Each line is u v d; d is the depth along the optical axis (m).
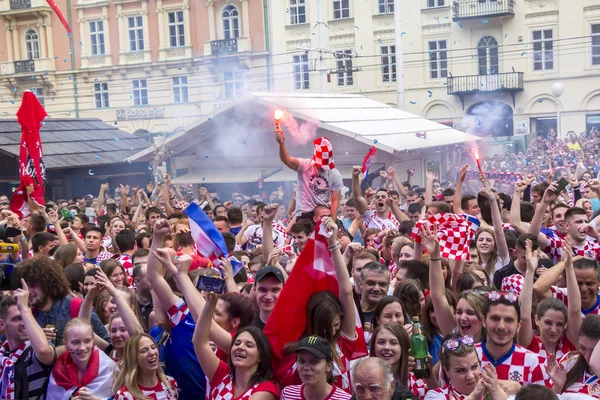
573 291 6.34
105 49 44.28
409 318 6.55
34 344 6.14
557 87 32.94
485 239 8.69
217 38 42.12
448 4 37.84
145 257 8.37
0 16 45.19
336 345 5.48
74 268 7.89
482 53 37.94
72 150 27.12
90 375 6.10
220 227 10.99
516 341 5.97
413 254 7.69
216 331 5.62
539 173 22.45
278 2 40.47
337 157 21.55
